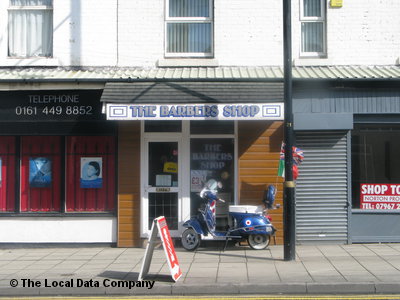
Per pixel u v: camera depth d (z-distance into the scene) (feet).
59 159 39.01
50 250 37.42
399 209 38.42
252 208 35.78
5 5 39.78
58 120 37.42
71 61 39.37
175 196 38.81
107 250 37.19
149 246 28.12
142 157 38.50
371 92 37.60
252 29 39.60
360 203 38.68
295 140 38.37
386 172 38.75
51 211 38.78
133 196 38.11
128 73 38.19
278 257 33.45
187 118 34.68
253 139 38.19
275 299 25.39
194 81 36.27
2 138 39.06
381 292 26.08
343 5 39.65
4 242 38.17
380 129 38.75
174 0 40.29
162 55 39.68
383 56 39.52
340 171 38.29
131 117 34.65
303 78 36.45
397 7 39.60
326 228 38.17
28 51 40.19
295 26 39.99
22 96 37.40
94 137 39.11
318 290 26.22
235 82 36.17
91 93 37.40
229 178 38.83
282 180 38.01
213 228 35.99
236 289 26.43
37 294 26.81
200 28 40.27
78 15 39.50
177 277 27.84
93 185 38.99
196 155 39.01
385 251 35.17
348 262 31.65
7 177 38.96
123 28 39.63
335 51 39.65
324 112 37.60
